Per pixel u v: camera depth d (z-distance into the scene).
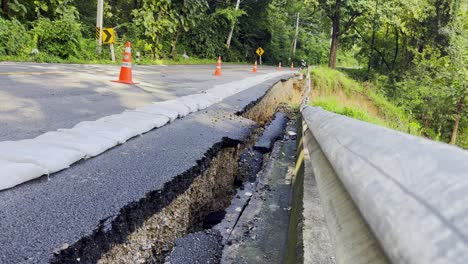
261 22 44.94
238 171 4.93
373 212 0.81
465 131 27.64
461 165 0.60
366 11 33.41
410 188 0.69
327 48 63.78
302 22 62.00
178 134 4.42
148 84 9.41
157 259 2.49
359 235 0.97
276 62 51.34
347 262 0.95
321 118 3.34
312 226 2.09
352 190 1.06
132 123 4.31
